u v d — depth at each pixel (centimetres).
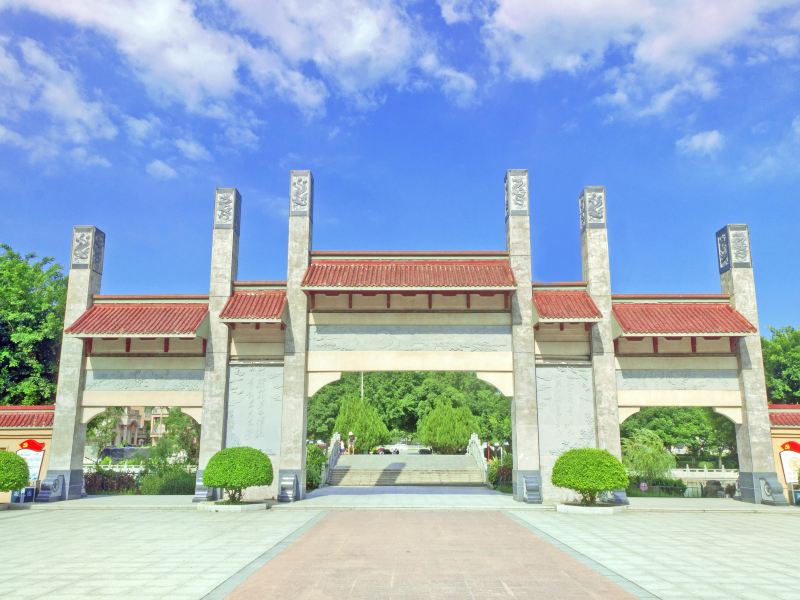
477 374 2139
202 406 2116
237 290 2231
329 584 902
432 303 2184
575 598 830
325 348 2158
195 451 3216
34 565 1040
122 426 7112
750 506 1995
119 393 2152
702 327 2062
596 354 2130
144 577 947
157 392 2144
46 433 2181
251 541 1289
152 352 2169
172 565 1038
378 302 2188
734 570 1014
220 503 1895
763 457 2098
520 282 2183
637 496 2539
